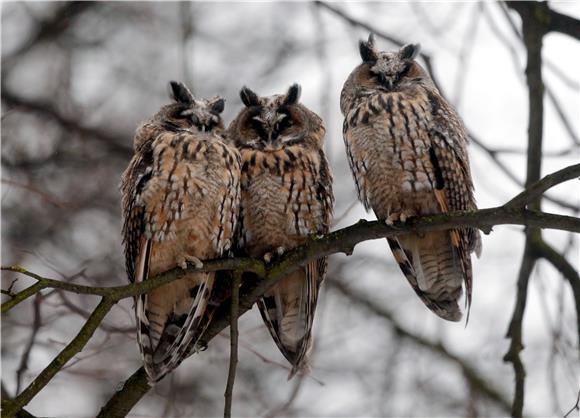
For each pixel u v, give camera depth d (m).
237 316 8.38
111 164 17.45
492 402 15.94
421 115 10.25
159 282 8.28
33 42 17.86
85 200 16.67
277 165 9.99
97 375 13.18
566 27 11.15
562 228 8.28
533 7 11.19
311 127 10.42
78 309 11.36
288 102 10.47
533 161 10.57
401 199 10.37
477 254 11.01
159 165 9.30
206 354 15.21
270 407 14.80
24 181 16.42
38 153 16.98
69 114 17.52
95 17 18.56
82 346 7.58
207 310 9.28
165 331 9.23
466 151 10.61
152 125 10.12
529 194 8.34
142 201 9.28
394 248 10.19
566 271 10.12
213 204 9.34
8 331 13.82
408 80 10.95
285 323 9.99
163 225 9.27
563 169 8.25
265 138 10.09
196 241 9.34
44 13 18.12
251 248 10.13
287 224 10.03
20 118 16.98
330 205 10.29
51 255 15.75
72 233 16.41
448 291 10.45
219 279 9.34
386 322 17.41
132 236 9.43
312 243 9.03
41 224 16.33
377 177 10.34
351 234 9.00
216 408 14.91
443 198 10.27
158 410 14.41
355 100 11.03
